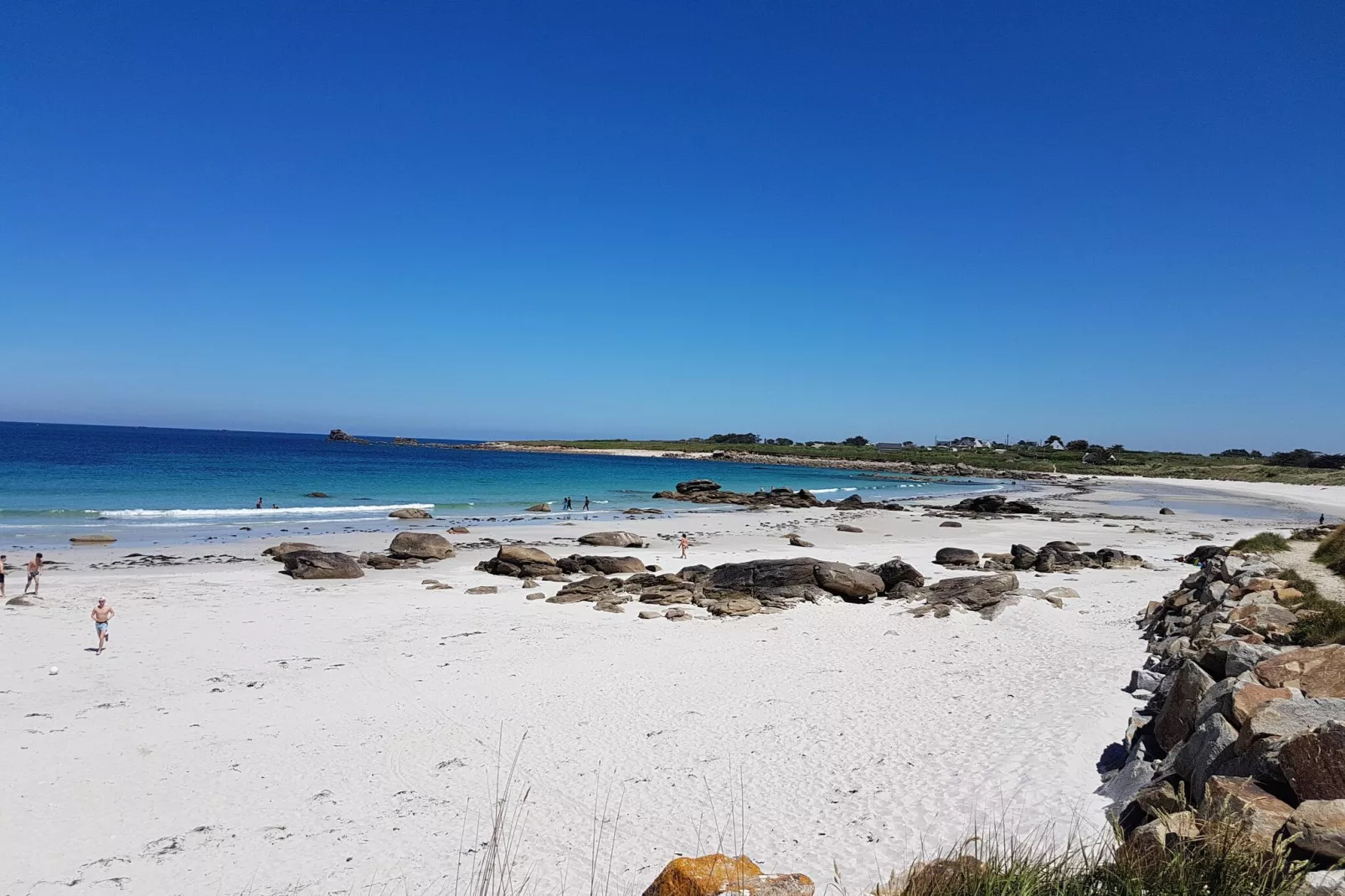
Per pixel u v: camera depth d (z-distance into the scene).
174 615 23.16
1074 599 25.11
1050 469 161.25
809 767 11.81
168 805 11.01
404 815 10.66
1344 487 117.00
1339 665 8.38
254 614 23.83
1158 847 5.88
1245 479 138.62
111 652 18.92
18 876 9.14
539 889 8.55
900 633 21.47
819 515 65.75
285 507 55.94
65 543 37.19
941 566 36.12
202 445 160.75
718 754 12.63
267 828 10.30
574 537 46.34
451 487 80.81
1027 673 16.23
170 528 43.84
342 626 22.66
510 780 11.80
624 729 13.93
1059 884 5.57
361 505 61.22
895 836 9.11
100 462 91.50
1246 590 17.22
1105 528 56.72
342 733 13.84
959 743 12.22
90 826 10.36
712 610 24.89
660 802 10.84
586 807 10.80
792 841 9.34
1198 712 9.08
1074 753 11.12
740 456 191.12
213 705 15.24
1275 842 5.51
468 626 22.94
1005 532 54.09
